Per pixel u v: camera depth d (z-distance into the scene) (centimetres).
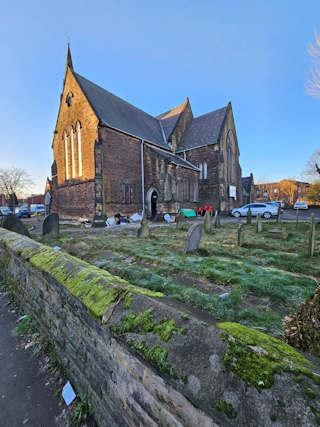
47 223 812
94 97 1769
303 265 411
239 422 67
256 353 84
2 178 4125
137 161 1842
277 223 1323
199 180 2502
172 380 90
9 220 704
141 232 809
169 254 506
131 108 2398
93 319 150
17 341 258
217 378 80
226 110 2669
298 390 68
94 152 1489
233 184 2783
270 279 327
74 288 182
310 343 118
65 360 200
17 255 343
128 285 167
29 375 204
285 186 5381
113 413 134
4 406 172
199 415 79
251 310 240
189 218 1881
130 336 116
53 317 226
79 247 616
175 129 2630
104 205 1530
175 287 298
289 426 59
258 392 70
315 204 3709
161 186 1712
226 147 2584
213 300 259
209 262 427
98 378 149
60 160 1998
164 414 96
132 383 116
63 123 1898
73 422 155
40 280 259
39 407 170
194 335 99
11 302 359
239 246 613
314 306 126
